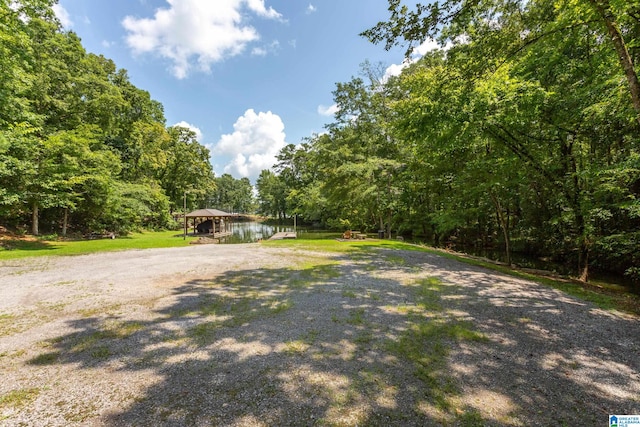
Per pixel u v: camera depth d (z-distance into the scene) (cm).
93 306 514
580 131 852
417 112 848
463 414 238
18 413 237
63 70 1808
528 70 908
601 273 1002
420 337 392
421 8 498
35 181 1416
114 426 222
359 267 888
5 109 1207
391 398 258
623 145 864
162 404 249
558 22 704
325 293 601
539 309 523
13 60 1186
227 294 591
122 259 1048
